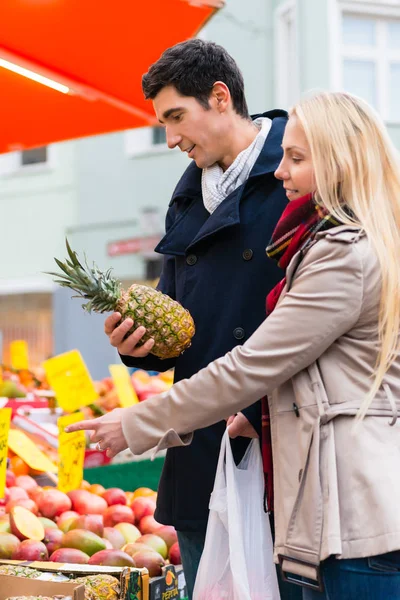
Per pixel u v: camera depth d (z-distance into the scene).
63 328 14.74
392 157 1.91
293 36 13.47
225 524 2.15
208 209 2.47
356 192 1.87
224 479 2.18
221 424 2.36
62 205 16.55
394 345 1.82
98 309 2.23
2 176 17.03
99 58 4.13
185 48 2.37
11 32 3.94
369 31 13.47
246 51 13.98
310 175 1.93
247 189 2.42
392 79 13.59
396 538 1.69
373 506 1.73
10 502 3.01
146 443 1.98
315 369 1.86
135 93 4.46
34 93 4.67
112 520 3.09
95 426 2.02
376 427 1.79
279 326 1.86
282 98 13.71
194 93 2.36
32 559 2.58
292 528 1.84
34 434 4.18
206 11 3.62
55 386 4.07
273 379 1.87
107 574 2.23
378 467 1.75
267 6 13.84
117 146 15.91
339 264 1.82
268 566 2.13
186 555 2.45
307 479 1.82
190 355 2.42
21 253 16.97
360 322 1.84
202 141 2.40
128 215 15.84
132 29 3.82
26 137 5.06
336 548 1.73
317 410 1.83
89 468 4.12
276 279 2.36
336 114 1.91
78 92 4.44
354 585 1.76
